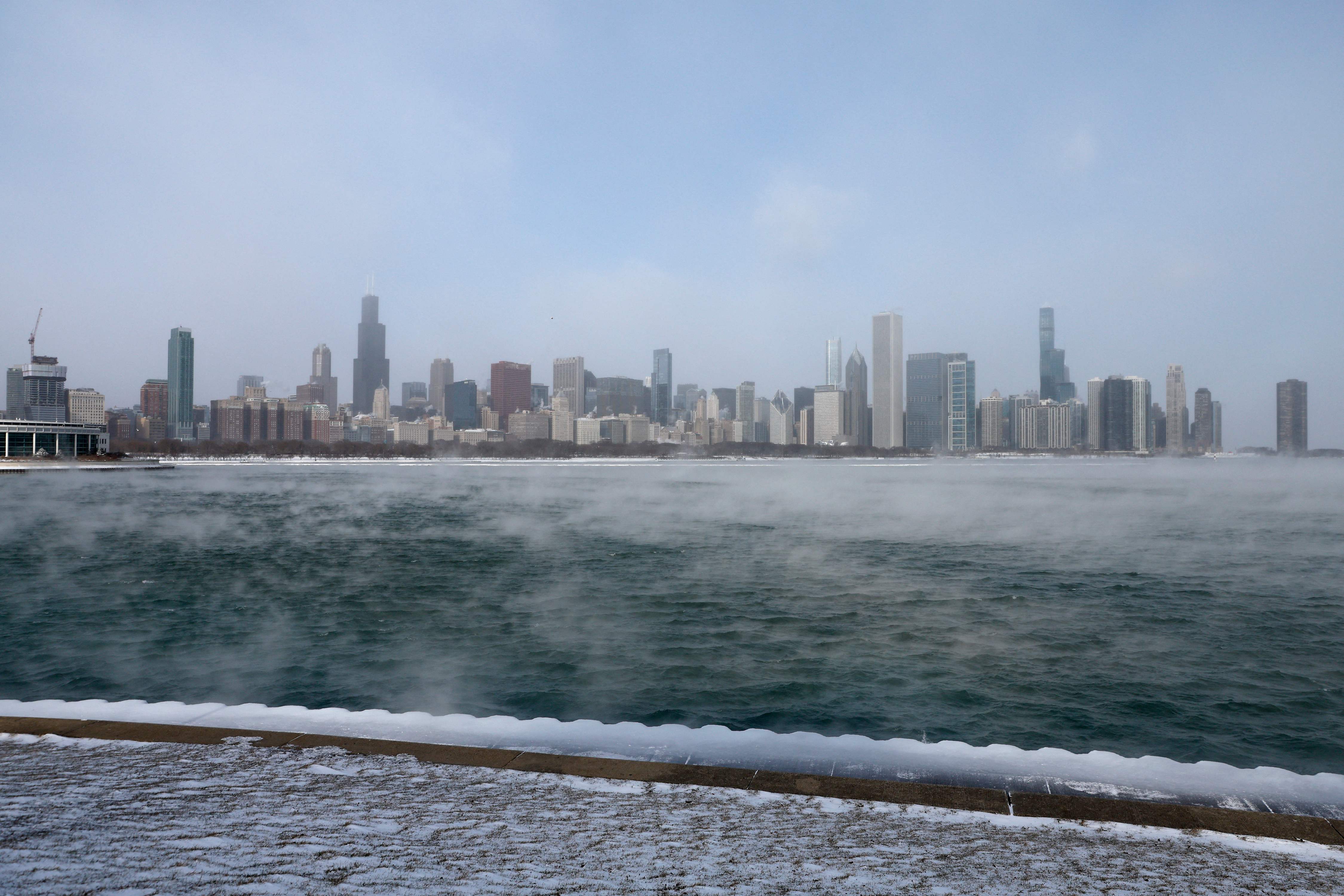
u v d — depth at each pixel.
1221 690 21.86
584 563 48.69
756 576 43.12
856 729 18.88
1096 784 7.24
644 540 62.44
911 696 21.33
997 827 6.29
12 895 4.82
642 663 24.64
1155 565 47.88
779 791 7.00
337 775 7.20
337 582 41.50
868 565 47.62
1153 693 21.61
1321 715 20.02
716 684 22.44
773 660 25.02
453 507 98.31
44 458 169.75
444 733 8.50
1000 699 21.16
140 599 36.66
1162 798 6.96
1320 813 6.70
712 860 5.59
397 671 23.91
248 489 136.12
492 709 20.42
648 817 6.38
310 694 21.64
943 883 5.27
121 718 8.95
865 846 5.89
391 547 57.78
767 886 5.19
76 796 6.59
